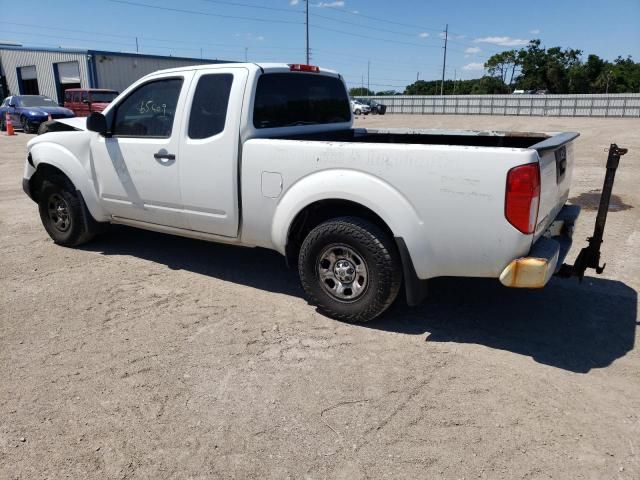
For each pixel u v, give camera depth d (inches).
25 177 233.6
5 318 161.3
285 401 120.0
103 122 192.2
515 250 129.6
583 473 98.2
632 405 118.5
